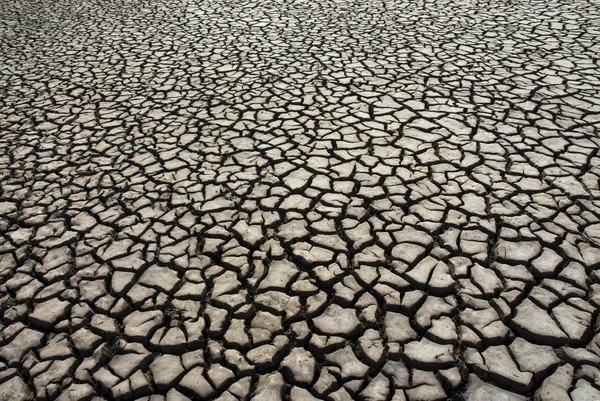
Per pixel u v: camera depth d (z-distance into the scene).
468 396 1.86
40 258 2.64
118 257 2.62
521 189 2.94
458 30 5.58
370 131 3.64
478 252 2.51
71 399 1.93
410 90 4.21
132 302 2.34
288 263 2.53
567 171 3.07
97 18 6.94
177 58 5.25
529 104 3.86
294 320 2.22
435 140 3.48
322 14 6.52
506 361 1.97
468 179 3.06
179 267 2.53
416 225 2.71
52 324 2.25
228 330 2.19
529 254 2.47
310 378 1.97
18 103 4.41
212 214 2.90
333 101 4.11
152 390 1.96
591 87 4.05
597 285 2.28
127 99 4.38
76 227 2.85
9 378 2.03
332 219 2.80
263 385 1.95
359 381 1.94
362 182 3.09
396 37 5.48
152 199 3.05
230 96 4.32
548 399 1.83
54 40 6.09
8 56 5.61
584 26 5.44
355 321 2.19
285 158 3.39
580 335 2.05
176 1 7.62
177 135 3.75
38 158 3.54
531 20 5.76
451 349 2.04
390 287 2.35
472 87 4.19
